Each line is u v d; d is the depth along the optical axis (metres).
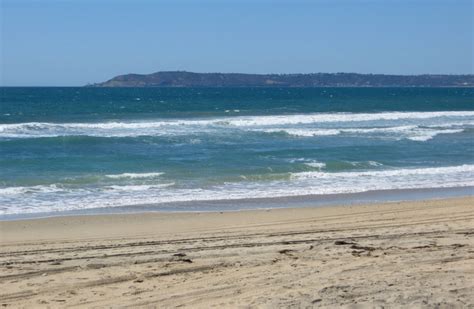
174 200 18.62
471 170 24.84
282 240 11.92
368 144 33.31
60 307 7.66
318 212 16.47
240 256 10.38
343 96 114.31
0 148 29.70
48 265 10.06
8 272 9.58
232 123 42.22
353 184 21.67
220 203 18.23
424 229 12.75
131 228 14.55
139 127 39.03
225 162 26.34
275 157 27.98
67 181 21.44
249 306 6.94
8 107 67.50
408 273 7.95
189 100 92.56
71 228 14.60
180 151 29.61
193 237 12.90
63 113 56.75
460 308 6.35
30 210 16.94
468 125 43.72
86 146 30.92
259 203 18.30
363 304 6.55
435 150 31.25
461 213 15.51
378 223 14.24
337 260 9.49
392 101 90.50
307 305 6.70
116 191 20.02
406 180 22.58
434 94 128.75
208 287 8.22
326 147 31.72
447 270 8.07
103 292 8.30
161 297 7.88
